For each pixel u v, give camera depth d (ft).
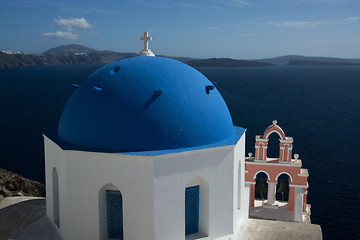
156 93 33.12
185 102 33.58
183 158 31.45
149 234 30.78
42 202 48.03
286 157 57.16
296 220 55.62
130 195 31.01
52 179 37.99
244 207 43.91
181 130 32.50
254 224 40.14
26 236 36.19
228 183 34.24
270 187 60.18
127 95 33.09
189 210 34.27
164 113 32.45
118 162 30.99
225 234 34.73
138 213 30.94
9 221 43.14
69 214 32.96
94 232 32.63
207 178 33.06
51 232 37.04
